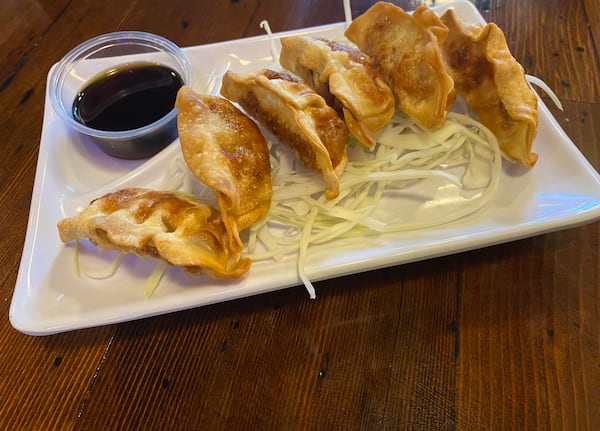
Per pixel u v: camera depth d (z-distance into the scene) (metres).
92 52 0.26
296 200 0.22
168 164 0.23
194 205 0.19
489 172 0.22
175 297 0.18
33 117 0.27
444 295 0.19
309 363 0.18
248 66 0.27
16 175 0.25
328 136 0.20
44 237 0.20
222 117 0.20
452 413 0.17
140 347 0.19
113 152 0.24
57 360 0.19
